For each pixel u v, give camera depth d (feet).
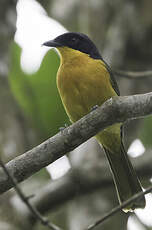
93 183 40.27
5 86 41.45
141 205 31.68
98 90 34.17
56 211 42.16
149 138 50.67
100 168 40.57
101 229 39.99
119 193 35.91
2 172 27.96
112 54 46.75
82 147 42.60
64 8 49.60
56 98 49.78
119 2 48.78
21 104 49.93
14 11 42.32
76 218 39.70
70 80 34.27
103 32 48.44
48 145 28.43
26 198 24.90
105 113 27.94
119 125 34.68
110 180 40.29
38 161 28.40
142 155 42.88
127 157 36.11
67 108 35.47
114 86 35.91
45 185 40.75
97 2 48.85
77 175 40.27
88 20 48.73
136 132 46.01
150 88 46.55
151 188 24.82
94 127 28.27
